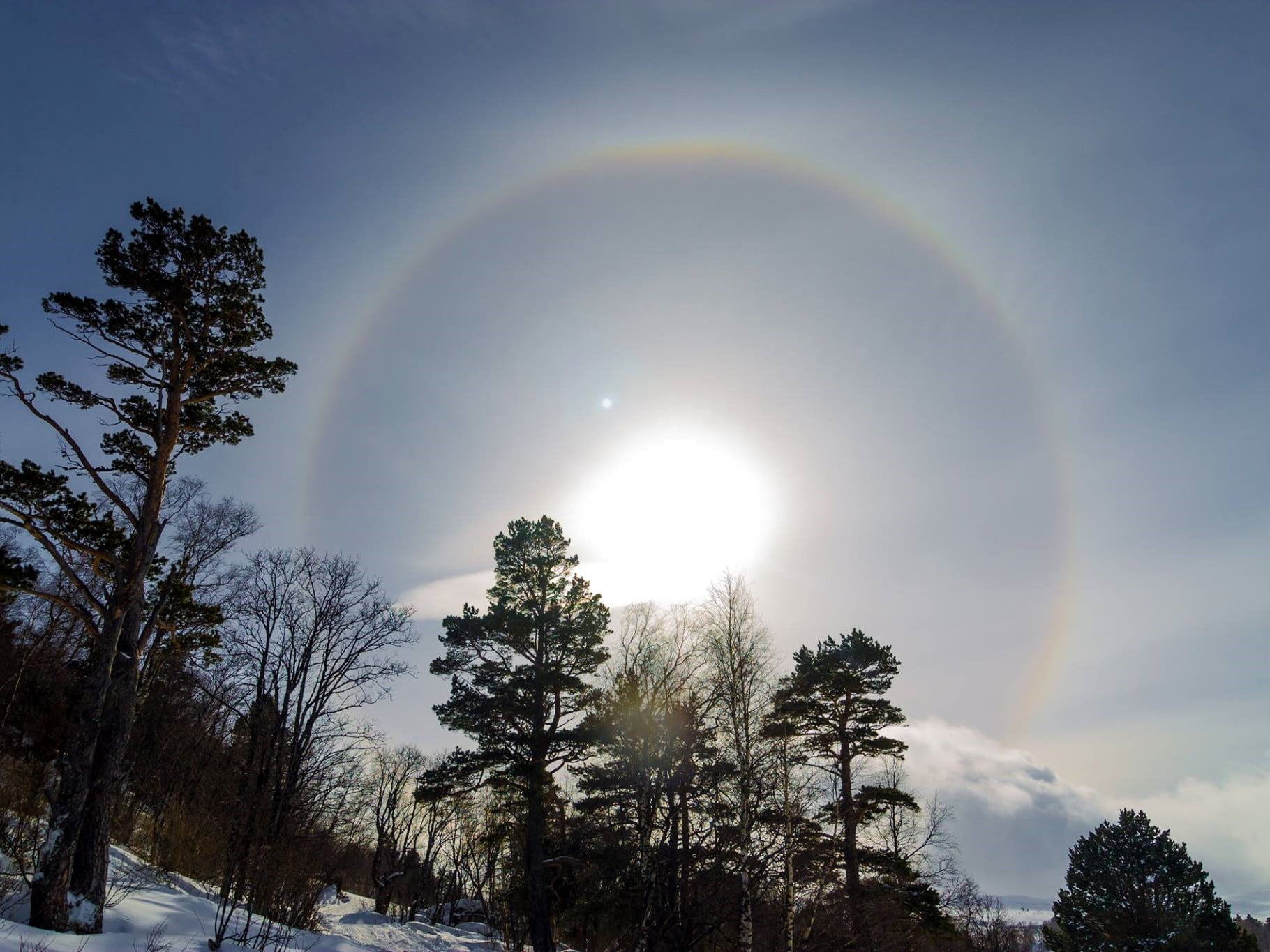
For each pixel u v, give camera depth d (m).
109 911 14.28
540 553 31.34
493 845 29.84
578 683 28.53
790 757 20.77
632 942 19.94
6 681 22.45
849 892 23.58
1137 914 43.44
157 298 16.42
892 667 28.44
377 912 35.75
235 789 23.30
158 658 21.58
